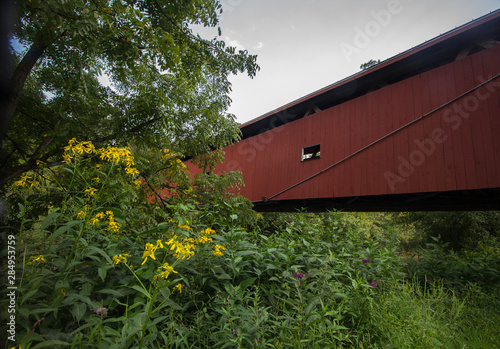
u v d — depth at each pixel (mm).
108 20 2197
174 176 4363
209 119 4074
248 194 8406
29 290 1143
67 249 1624
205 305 1726
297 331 1392
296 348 1296
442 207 6645
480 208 6035
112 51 2426
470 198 5727
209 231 1847
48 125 3768
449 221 12125
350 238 3029
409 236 13836
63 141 3047
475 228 11352
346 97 7426
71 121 3455
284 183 7496
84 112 3568
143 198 3689
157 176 4055
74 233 1300
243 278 2006
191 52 3309
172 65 2561
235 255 1897
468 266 3727
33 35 1836
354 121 6320
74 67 3281
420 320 1813
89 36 2146
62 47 2359
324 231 3279
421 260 4090
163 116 3166
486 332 2123
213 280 1806
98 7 2201
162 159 4102
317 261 2316
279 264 2039
